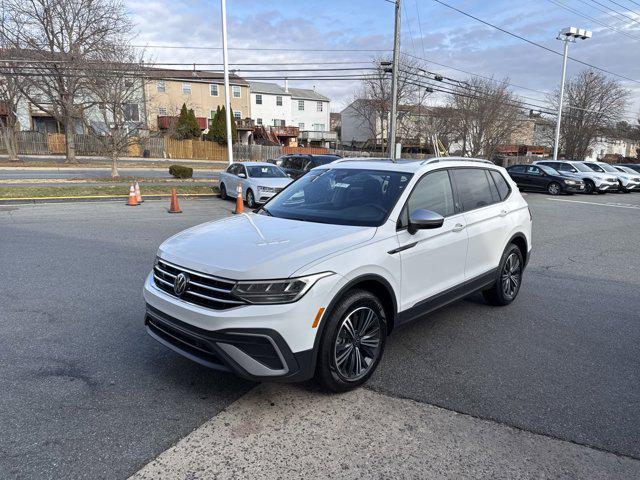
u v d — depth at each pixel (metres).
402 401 3.37
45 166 29.77
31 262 6.88
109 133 21.19
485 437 2.96
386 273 3.57
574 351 4.32
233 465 2.63
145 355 3.97
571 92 53.03
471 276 4.75
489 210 5.05
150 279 3.64
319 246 3.30
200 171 32.09
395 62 21.89
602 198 21.14
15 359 3.83
